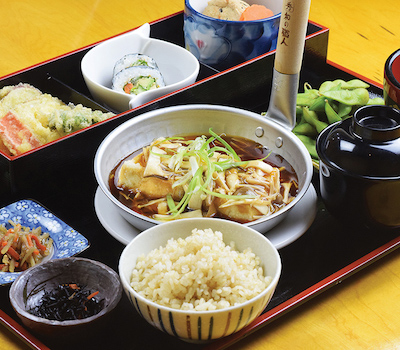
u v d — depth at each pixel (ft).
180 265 2.51
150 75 3.57
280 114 3.18
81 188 3.11
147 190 2.88
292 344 2.58
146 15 4.21
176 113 3.12
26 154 2.95
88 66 3.55
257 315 2.49
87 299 2.57
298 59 3.05
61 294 2.59
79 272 2.64
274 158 3.06
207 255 2.49
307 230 2.93
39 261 2.77
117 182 2.97
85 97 3.42
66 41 4.02
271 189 2.89
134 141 3.08
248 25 3.55
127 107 3.43
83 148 3.08
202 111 3.13
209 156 2.97
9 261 2.76
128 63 3.59
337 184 2.76
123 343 2.56
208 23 3.57
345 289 2.74
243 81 3.47
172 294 2.48
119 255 2.83
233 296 2.47
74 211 3.01
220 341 2.52
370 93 3.52
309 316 2.66
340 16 4.14
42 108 3.31
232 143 3.12
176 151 2.98
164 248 2.60
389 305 2.70
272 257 2.57
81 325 2.47
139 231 2.83
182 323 2.41
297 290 2.73
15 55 3.92
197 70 3.49
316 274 2.78
